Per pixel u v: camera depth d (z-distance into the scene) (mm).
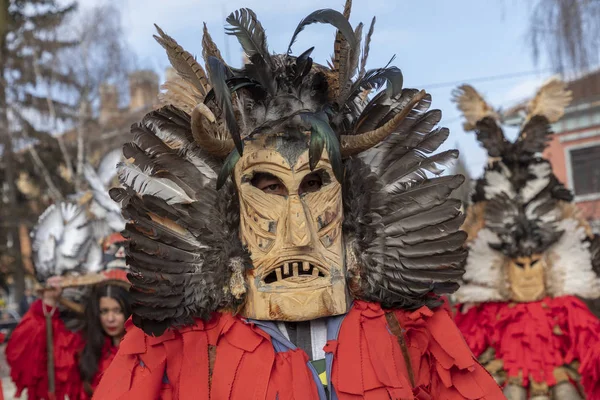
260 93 2250
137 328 2227
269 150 2199
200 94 2344
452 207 2377
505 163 4562
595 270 4387
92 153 16625
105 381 2172
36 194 18781
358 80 2311
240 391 2100
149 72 16891
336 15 2199
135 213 2162
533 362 4270
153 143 2275
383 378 2137
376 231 2326
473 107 4648
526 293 4395
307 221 2158
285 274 2180
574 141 14352
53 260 4395
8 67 15891
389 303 2328
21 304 10914
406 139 2426
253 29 2293
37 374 4434
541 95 4559
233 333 2178
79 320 4492
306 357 2178
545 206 4473
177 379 2158
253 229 2207
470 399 2297
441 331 2352
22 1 15883
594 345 4047
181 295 2184
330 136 2133
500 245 4461
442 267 2367
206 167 2309
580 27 7715
